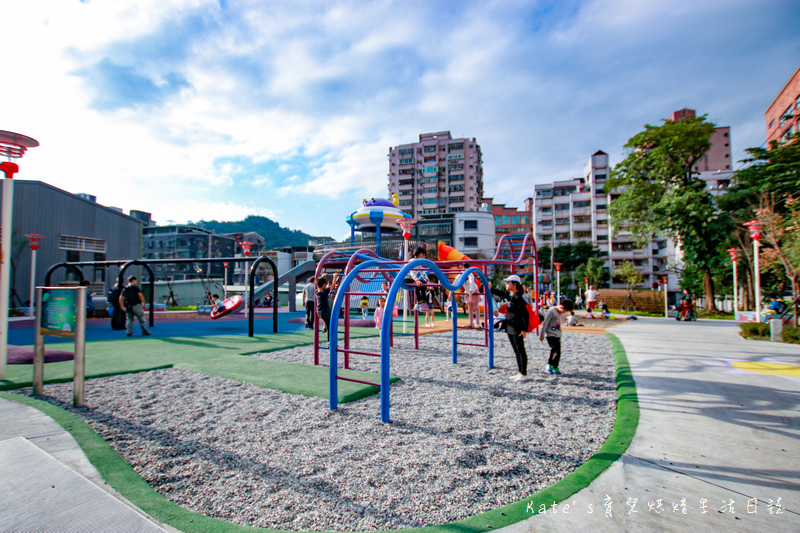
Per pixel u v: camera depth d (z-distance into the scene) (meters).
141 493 2.79
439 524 2.55
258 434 4.09
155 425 4.31
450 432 4.20
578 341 11.64
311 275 26.23
